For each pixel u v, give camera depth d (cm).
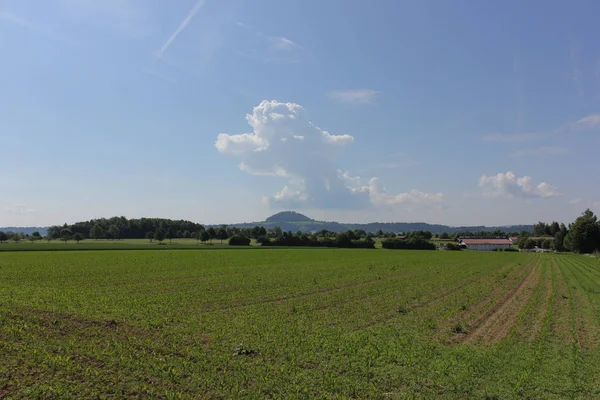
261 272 4625
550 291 3362
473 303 2736
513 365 1397
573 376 1295
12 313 1944
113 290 3109
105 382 1160
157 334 1752
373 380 1241
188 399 1066
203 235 16988
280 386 1172
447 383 1223
